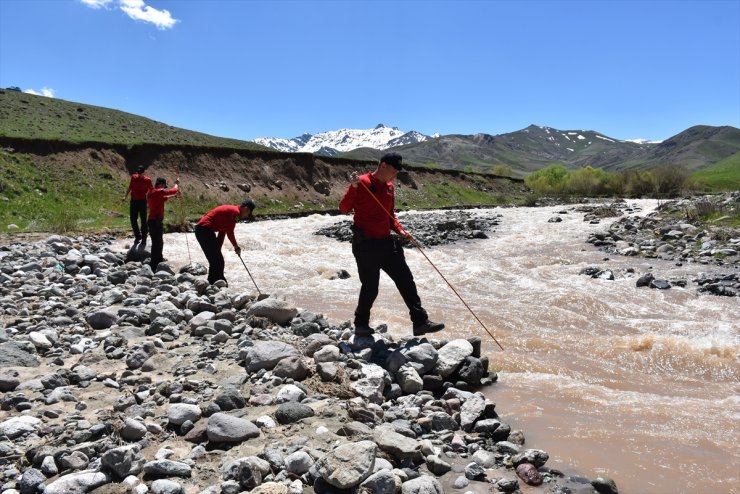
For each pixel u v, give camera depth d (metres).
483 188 56.72
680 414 5.16
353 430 4.16
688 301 9.94
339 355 5.93
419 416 4.87
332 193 40.56
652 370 6.50
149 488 3.45
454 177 55.62
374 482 3.43
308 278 12.87
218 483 3.51
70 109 64.50
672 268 12.93
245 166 37.12
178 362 5.94
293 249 17.41
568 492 3.74
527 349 7.23
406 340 6.68
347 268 14.22
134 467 3.60
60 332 7.08
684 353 6.84
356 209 6.50
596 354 7.04
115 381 5.39
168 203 29.67
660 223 18.98
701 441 4.57
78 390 5.13
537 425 4.91
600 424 4.93
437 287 11.41
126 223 22.72
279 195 36.97
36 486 3.46
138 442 4.08
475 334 7.84
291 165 39.81
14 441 4.05
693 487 3.85
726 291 10.35
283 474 3.58
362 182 6.32
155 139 63.91
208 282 10.55
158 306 8.07
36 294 9.40
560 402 5.49
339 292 11.11
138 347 6.17
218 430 4.07
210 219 10.46
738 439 4.61
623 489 3.83
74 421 4.39
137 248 14.19
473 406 4.96
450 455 4.23
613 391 5.79
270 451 3.81
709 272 12.23
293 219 29.47
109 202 26.45
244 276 12.84
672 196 50.09
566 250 16.31
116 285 10.52
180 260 14.55
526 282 11.77
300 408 4.52
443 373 5.88
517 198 56.69
